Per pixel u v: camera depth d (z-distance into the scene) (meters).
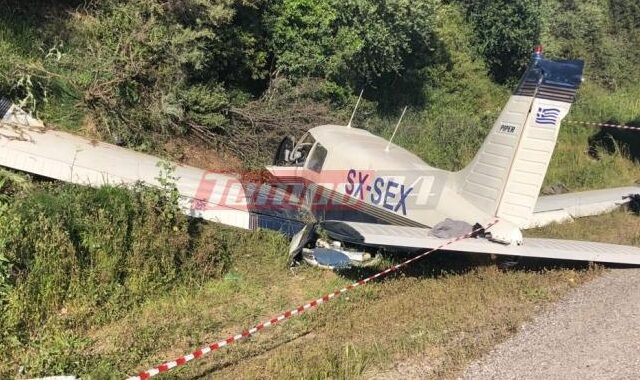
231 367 6.28
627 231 11.45
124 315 7.50
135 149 11.72
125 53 12.02
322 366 6.11
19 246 7.39
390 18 16.03
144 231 8.41
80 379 5.83
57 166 9.52
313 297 8.12
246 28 13.88
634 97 23.91
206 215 9.66
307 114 13.77
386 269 8.97
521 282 8.38
